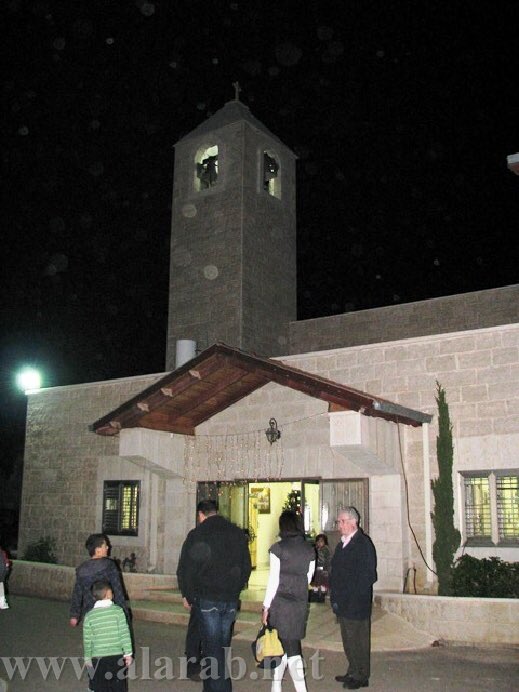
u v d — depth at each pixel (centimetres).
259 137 2345
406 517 1314
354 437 1215
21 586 1659
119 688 657
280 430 1468
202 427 1573
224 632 697
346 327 2170
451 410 1309
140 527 1658
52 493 1850
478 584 1159
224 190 2255
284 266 2316
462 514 1264
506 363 1274
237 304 2136
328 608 1220
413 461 1328
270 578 727
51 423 1902
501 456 1248
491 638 1067
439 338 1349
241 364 1352
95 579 784
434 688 816
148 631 1179
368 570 820
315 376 1269
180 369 1377
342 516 845
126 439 1488
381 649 1024
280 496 1959
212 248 2230
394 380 1384
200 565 697
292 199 2425
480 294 1984
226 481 1516
